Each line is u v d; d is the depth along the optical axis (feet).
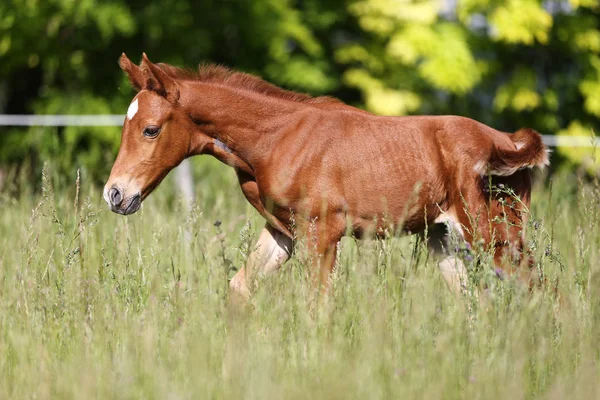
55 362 25.68
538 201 41.52
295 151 32.19
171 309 28.63
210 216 43.93
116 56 81.82
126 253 31.17
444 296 28.58
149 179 32.12
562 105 90.38
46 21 78.54
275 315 27.20
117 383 23.98
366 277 28.35
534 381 24.95
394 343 25.45
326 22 87.40
